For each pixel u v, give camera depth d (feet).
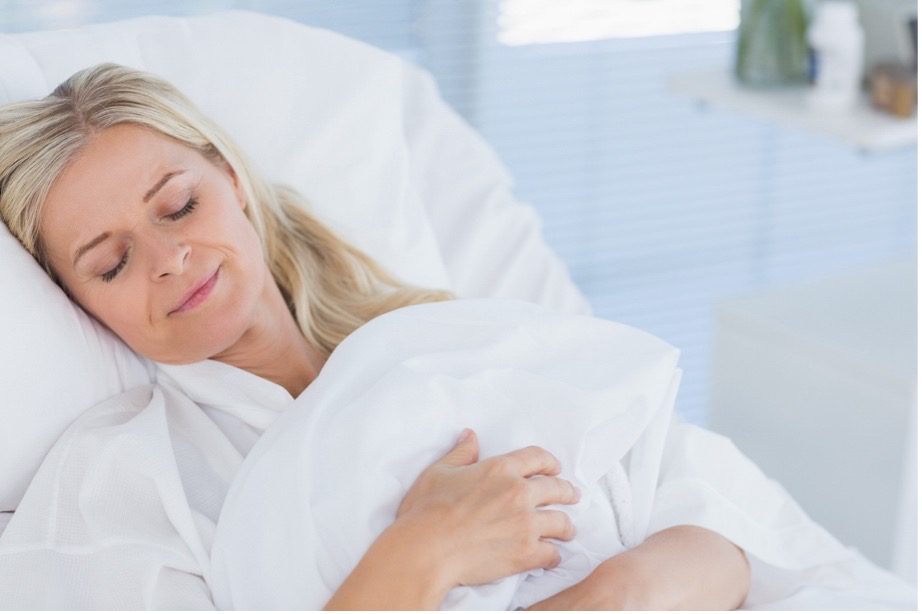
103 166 4.18
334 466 3.88
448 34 8.79
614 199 9.80
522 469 3.89
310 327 4.92
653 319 10.03
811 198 10.61
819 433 6.79
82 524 4.02
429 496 3.81
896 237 10.94
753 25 8.55
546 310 4.62
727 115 10.03
